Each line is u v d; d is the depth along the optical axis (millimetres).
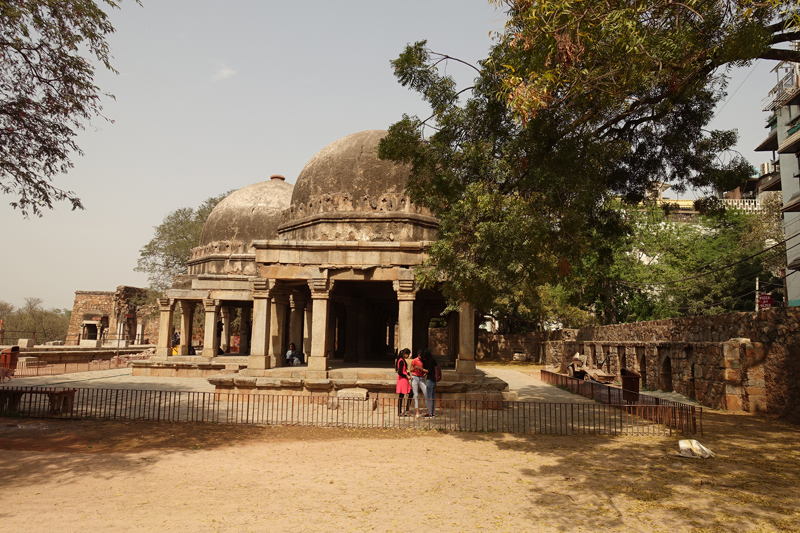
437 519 5812
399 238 15992
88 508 6125
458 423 11781
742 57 8992
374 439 10328
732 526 5551
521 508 6176
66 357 29312
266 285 15992
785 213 32156
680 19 9508
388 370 15883
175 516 5863
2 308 63438
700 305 35250
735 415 13422
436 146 11133
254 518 5824
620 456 8805
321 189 17219
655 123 13328
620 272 36219
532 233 9109
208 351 24359
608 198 11836
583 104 9969
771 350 13570
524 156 10359
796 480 7277
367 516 5910
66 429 11062
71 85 10891
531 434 10828
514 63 9781
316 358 15414
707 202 14047
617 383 22984
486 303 10617
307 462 8484
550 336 40656
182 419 12297
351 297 22438
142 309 44875
